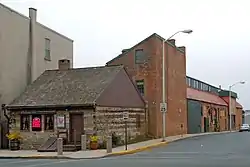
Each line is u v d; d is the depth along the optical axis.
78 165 19.22
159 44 40.75
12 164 20.73
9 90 34.47
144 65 40.44
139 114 37.19
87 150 27.98
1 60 33.75
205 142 34.03
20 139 31.27
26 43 36.94
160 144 31.75
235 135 45.56
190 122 53.12
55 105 30.16
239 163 18.89
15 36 35.56
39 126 30.86
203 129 59.28
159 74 40.44
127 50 41.94
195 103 55.62
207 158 21.56
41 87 33.84
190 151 26.20
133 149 27.45
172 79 44.12
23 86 36.12
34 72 37.28
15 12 35.69
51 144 29.45
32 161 22.62
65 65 37.75
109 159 22.38
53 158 24.56
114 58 41.88
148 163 19.25
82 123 29.64
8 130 32.47
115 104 32.31
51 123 30.58
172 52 44.44
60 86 33.12
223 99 78.81
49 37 40.31
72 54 44.91
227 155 23.31
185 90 48.50
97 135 29.25
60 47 42.34
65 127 29.98
